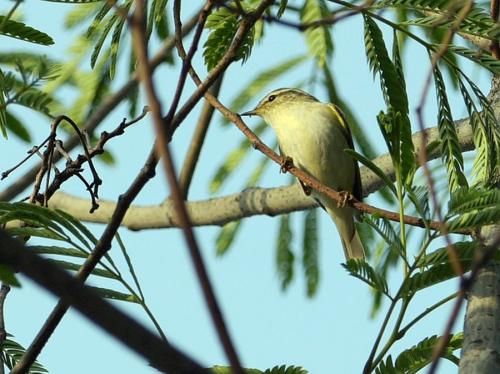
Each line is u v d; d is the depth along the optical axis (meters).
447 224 6.95
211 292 3.15
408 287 6.89
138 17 3.64
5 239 3.31
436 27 8.10
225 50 9.09
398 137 7.31
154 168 7.61
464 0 7.84
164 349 3.43
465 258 6.93
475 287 7.63
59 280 3.33
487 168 8.83
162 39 11.71
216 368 6.61
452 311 4.04
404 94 8.80
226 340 3.12
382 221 7.14
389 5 8.06
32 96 7.56
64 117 8.42
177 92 7.27
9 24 7.55
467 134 11.30
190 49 7.19
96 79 11.57
